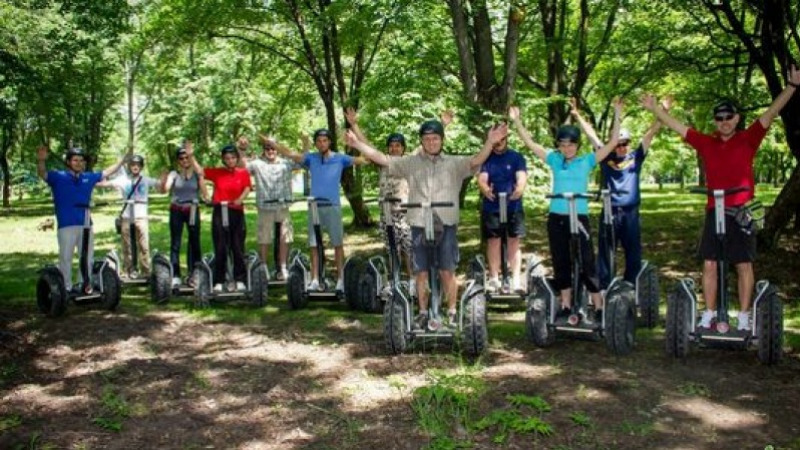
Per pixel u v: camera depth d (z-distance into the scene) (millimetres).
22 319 7098
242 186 7883
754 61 10297
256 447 3895
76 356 5746
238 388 4859
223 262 7766
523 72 15531
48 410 4516
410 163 5375
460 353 5328
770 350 4938
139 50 18781
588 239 5566
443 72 11211
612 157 6469
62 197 7512
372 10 10258
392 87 9977
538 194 9688
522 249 11891
